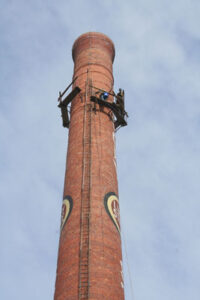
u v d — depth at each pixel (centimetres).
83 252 2395
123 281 2450
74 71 3962
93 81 3612
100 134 3162
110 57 4122
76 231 2534
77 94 3534
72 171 2950
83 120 3259
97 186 2777
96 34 4175
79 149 3055
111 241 2528
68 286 2294
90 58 3881
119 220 2758
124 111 3544
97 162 2941
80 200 2694
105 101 3362
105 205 2695
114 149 3234
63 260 2462
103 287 2264
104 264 2373
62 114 3675
